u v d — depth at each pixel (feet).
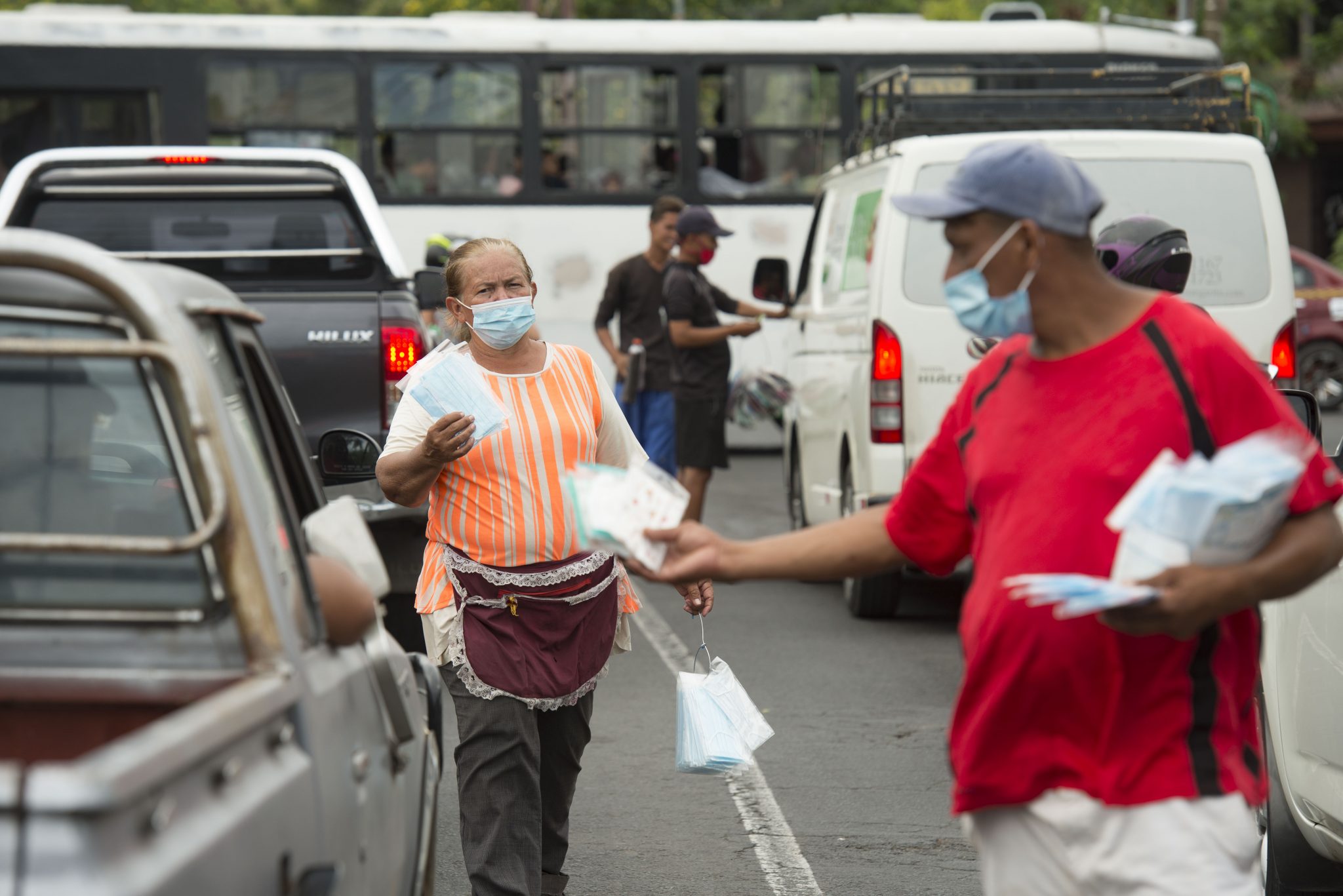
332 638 9.46
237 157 28.45
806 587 36.29
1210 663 8.69
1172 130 35.58
